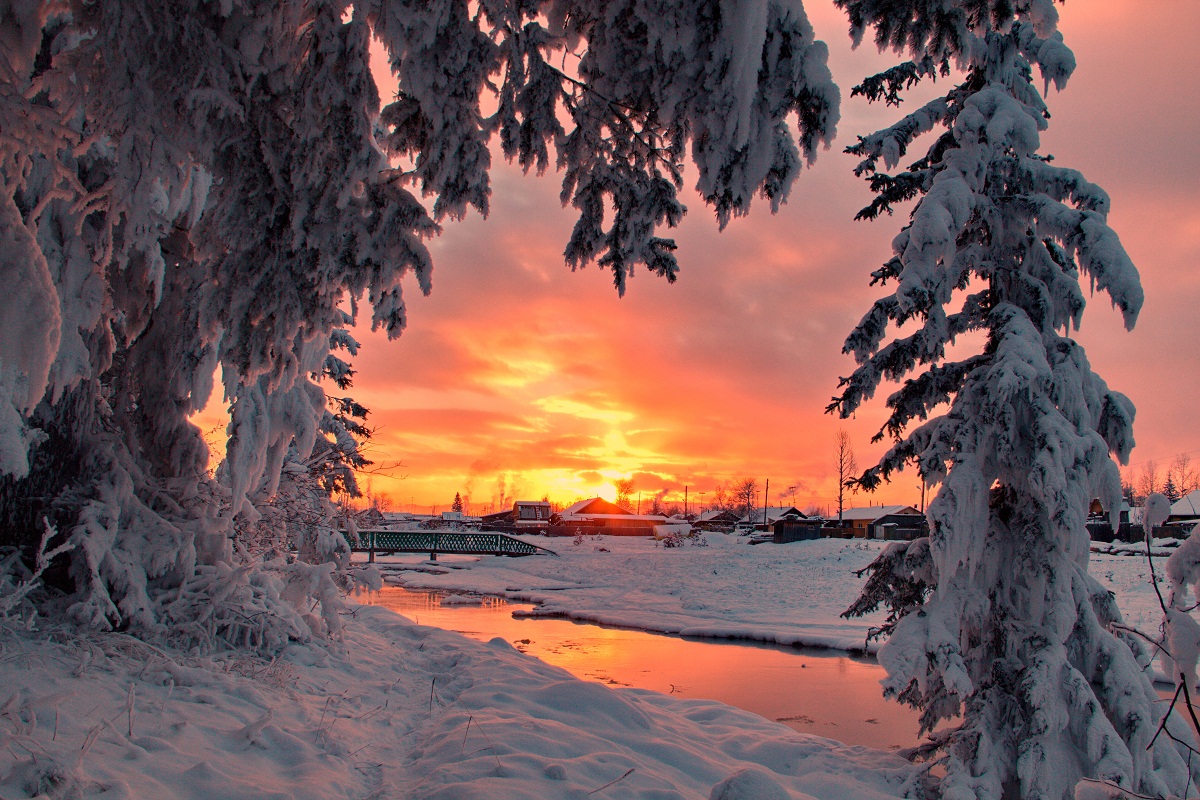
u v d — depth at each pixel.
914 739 9.79
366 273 3.44
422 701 6.95
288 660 6.91
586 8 3.45
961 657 7.17
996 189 8.08
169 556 6.36
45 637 5.20
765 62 3.23
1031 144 7.62
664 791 4.91
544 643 17.11
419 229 3.42
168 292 6.68
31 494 5.95
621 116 3.79
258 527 8.57
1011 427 7.24
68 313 5.38
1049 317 7.80
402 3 3.08
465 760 5.01
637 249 4.30
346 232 3.36
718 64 3.19
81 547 5.82
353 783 4.43
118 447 6.62
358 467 11.84
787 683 13.09
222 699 5.15
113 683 4.84
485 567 40.66
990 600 7.59
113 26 3.10
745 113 3.10
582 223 4.26
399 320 3.62
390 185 3.44
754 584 29.41
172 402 6.93
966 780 6.61
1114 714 7.06
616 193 4.16
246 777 3.96
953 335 8.37
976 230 8.41
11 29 3.16
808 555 38.69
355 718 5.83
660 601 25.41
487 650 9.44
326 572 8.20
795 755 7.49
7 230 2.88
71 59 3.18
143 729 4.19
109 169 5.52
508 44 3.43
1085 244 7.31
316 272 3.40
